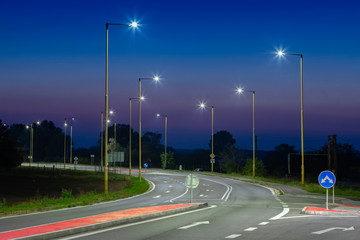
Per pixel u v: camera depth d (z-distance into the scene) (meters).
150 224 15.77
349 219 17.14
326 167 76.31
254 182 57.50
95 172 83.00
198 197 34.69
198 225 15.45
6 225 15.58
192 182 25.23
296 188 45.09
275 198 32.84
